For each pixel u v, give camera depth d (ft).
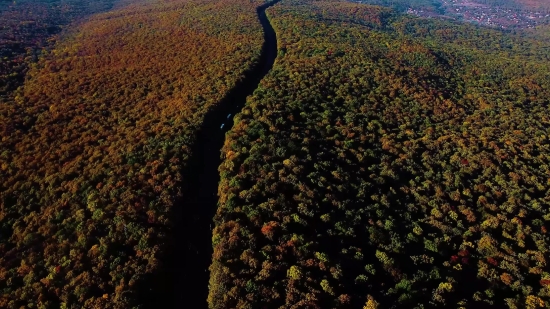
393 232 209.67
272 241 193.77
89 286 176.04
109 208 215.92
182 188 240.32
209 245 217.77
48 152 268.21
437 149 296.30
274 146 263.49
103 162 254.88
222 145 297.33
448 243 209.67
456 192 248.73
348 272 183.52
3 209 221.87
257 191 223.30
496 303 179.52
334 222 207.92
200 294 192.75
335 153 270.67
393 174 256.52
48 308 168.55
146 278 182.80
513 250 208.74
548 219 235.61
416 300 173.88
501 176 268.82
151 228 204.44
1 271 186.09
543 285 186.19
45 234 205.36
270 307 163.22
